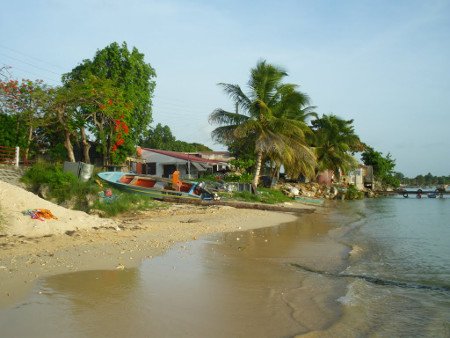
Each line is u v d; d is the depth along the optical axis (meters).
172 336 5.20
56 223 12.94
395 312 6.71
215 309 6.34
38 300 6.36
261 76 32.53
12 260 8.78
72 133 29.19
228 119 33.16
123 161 32.78
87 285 7.29
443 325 6.11
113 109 28.38
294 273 9.23
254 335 5.37
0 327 5.27
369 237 16.12
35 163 24.05
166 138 82.81
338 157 49.75
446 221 23.33
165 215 19.86
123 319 5.71
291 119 33.69
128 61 33.28
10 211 12.55
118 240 11.90
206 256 10.50
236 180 34.12
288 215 23.08
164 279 7.98
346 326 5.87
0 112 25.97
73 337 5.04
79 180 21.33
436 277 9.30
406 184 178.12
